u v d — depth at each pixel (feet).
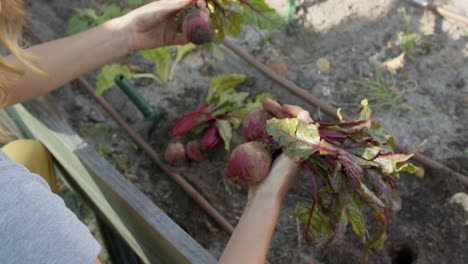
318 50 7.82
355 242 5.89
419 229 5.88
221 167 6.77
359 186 3.69
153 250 4.67
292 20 8.09
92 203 5.87
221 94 6.87
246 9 5.68
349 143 4.00
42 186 2.24
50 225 2.10
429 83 7.12
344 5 8.16
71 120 7.63
